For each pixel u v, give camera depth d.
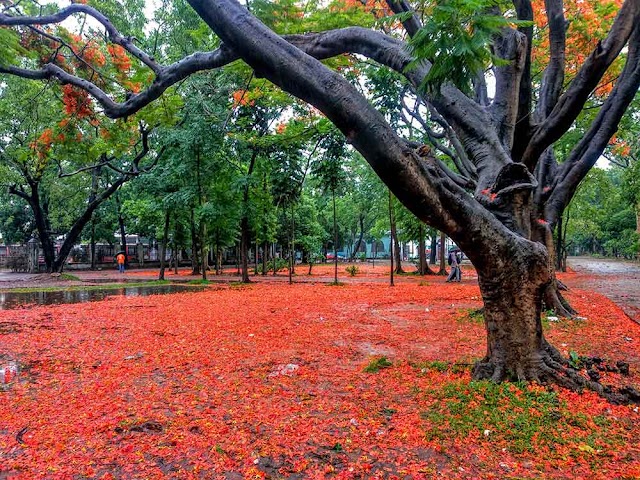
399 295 12.93
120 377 4.78
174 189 20.36
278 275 25.56
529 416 3.44
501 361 4.36
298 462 2.83
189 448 3.04
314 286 16.95
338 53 5.39
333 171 17.89
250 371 4.98
